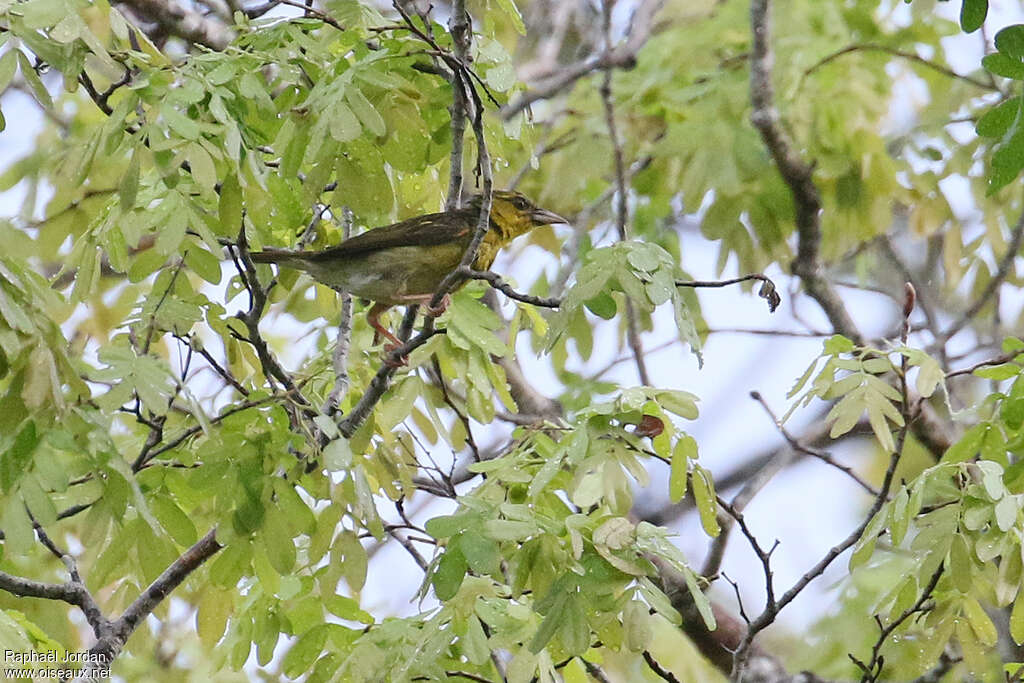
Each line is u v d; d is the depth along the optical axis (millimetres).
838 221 16719
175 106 8961
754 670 13336
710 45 17250
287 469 9797
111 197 11156
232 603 10922
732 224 15953
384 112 10102
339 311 13289
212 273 10789
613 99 17016
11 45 8750
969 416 11930
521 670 8945
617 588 8500
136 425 12977
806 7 17609
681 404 9070
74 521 13523
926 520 9258
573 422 10414
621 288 9273
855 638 14531
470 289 12625
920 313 18234
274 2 12164
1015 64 7504
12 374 8695
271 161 11422
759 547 10391
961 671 11781
